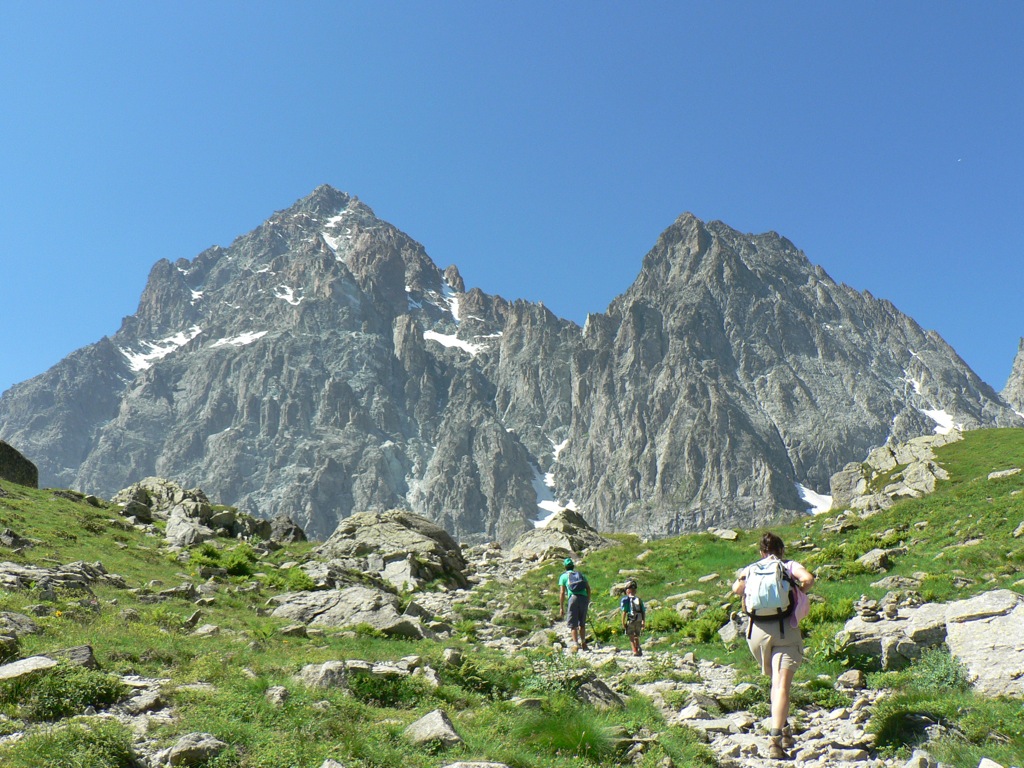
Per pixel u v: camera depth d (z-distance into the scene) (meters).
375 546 41.62
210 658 11.41
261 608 21.86
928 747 8.90
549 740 9.19
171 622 16.30
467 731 9.13
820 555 33.88
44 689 8.51
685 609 26.41
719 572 34.59
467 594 34.50
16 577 16.69
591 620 28.52
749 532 49.94
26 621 11.78
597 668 17.53
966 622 12.23
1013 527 28.12
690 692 13.59
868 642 14.77
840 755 9.32
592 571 40.50
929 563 25.19
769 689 13.48
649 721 11.15
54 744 7.05
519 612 29.67
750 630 10.02
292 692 9.77
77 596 16.84
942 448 62.56
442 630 23.23
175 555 28.41
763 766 9.16
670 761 8.76
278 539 44.91
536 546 51.00
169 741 7.77
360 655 15.15
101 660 10.57
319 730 8.38
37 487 41.97
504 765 7.73
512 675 12.96
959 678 11.12
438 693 10.98
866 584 24.27
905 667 13.39
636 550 45.47
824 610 19.64
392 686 10.73
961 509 36.16
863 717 10.93
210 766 7.18
